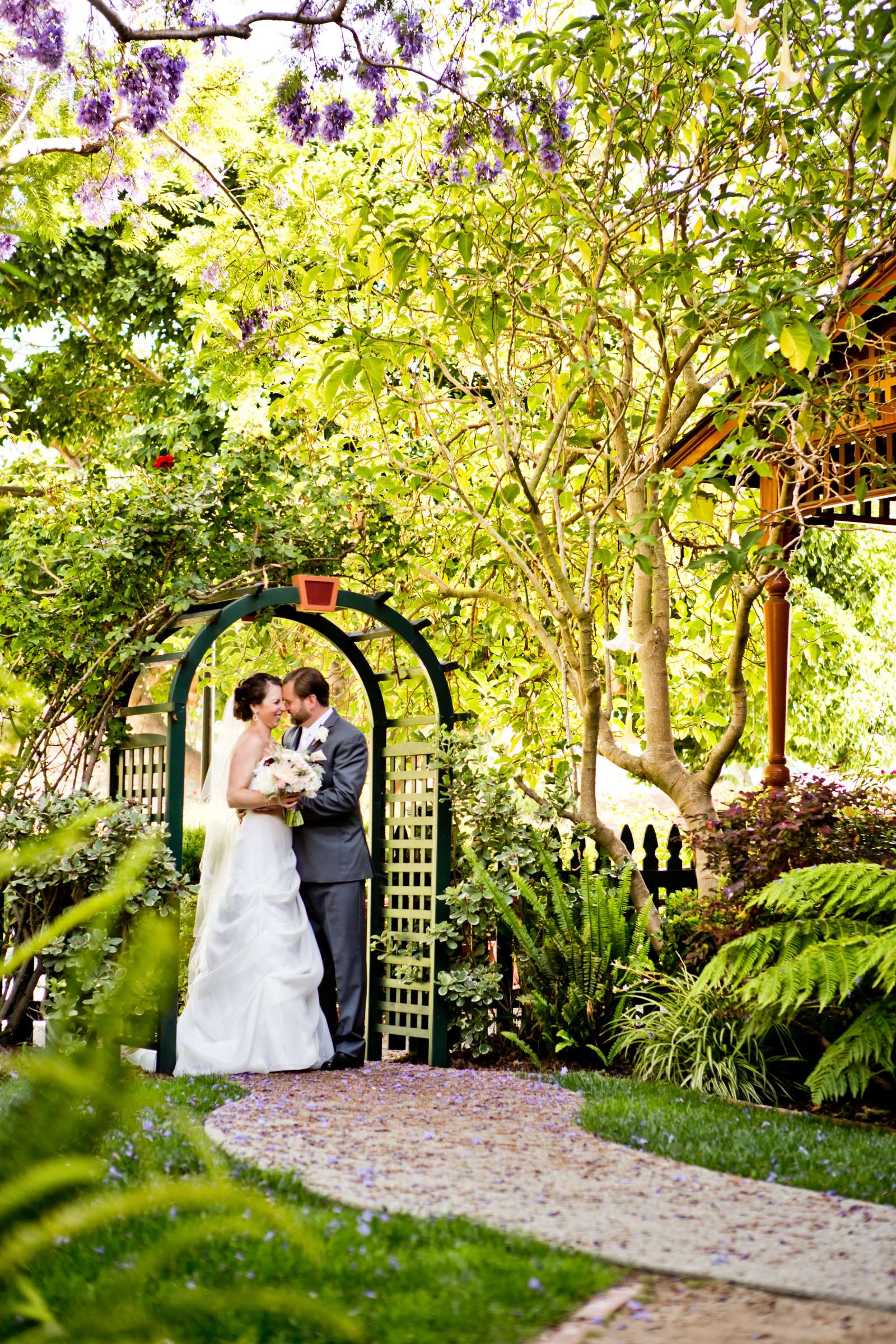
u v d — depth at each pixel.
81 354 13.64
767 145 7.02
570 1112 5.13
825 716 16.48
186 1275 2.88
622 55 6.63
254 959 6.33
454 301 7.01
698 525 8.87
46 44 7.22
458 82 7.13
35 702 2.42
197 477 7.10
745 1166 4.15
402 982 7.02
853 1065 5.33
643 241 7.43
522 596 8.78
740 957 5.63
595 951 6.64
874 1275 3.03
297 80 6.99
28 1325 2.47
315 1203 3.62
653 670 7.84
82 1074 2.24
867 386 7.05
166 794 6.34
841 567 17.31
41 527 7.14
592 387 7.53
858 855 6.23
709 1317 2.75
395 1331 2.61
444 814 6.96
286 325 8.12
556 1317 2.74
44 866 5.93
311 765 6.52
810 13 6.62
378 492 7.74
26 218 7.66
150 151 8.61
